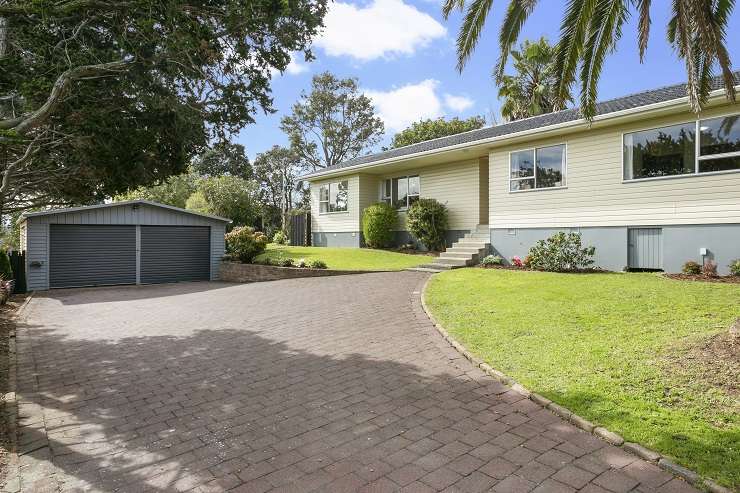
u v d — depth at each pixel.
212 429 3.95
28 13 4.50
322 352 6.30
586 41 7.12
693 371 4.48
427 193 19.41
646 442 3.36
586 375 4.73
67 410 4.43
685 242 11.02
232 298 11.62
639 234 11.96
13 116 5.23
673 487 2.86
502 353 5.70
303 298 10.80
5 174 6.14
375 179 21.91
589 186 12.81
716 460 3.07
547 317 7.10
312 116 43.00
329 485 3.01
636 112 11.20
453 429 3.81
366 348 6.41
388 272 14.53
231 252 18.91
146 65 4.94
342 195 22.50
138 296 13.10
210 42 4.86
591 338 5.92
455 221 18.19
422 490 2.92
